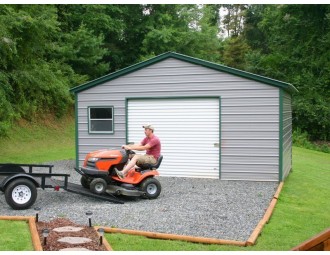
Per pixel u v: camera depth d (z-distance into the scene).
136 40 30.03
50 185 7.98
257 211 7.77
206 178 11.86
